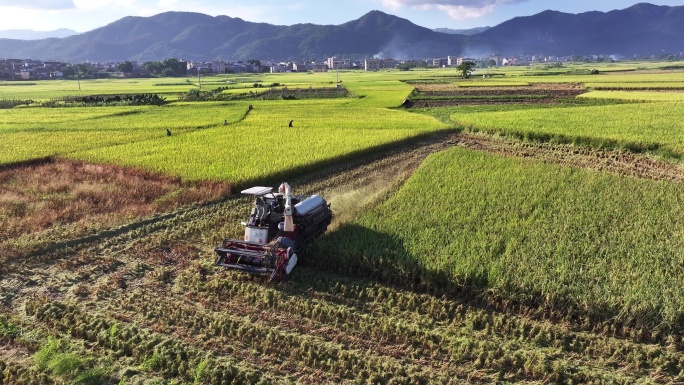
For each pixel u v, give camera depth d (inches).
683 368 294.4
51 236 527.5
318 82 4643.2
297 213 454.0
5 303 382.0
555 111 1647.4
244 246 417.1
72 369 292.8
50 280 424.2
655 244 447.8
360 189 738.8
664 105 1775.3
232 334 331.6
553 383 283.1
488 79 4389.8
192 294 390.0
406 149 1090.1
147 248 495.2
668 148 922.1
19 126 1540.4
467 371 292.5
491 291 365.4
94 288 406.6
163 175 779.4
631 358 303.0
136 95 2783.0
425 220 522.6
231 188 711.7
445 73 6697.8
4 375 289.3
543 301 353.7
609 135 1057.5
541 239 460.1
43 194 702.5
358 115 1797.5
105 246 504.4
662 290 348.8
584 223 509.4
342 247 442.6
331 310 357.1
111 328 335.0
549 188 649.6
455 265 397.4
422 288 388.8
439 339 323.9
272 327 339.3
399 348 314.3
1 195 684.1
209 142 1120.8
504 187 659.4
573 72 5413.4
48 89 4101.9
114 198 673.6
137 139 1210.0
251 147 1033.5
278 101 2650.1
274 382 282.7
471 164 821.2
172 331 337.4
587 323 333.4
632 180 697.0
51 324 347.6
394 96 2780.5
